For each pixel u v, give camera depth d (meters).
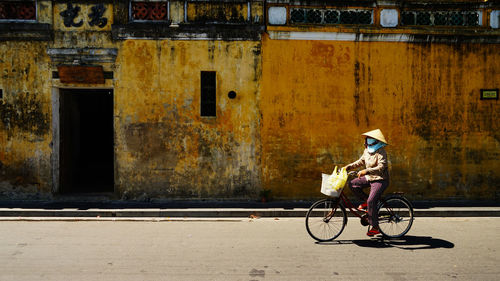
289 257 5.51
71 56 9.09
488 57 9.74
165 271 4.90
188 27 9.23
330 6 9.49
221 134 9.42
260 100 9.45
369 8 9.58
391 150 9.66
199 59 9.34
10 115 9.15
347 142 9.60
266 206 8.83
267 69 9.44
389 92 9.62
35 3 9.10
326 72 9.53
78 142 10.71
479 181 9.78
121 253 5.62
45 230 6.96
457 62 9.70
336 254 5.66
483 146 9.79
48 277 4.65
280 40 9.44
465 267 5.13
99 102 11.49
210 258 5.44
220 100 9.41
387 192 9.70
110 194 9.57
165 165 9.37
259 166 9.48
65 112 9.82
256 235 6.75
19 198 9.19
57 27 9.16
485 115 9.77
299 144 9.53
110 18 9.20
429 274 4.87
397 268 5.08
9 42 9.11
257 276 4.77
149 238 6.49
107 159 11.80
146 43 9.27
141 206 8.69
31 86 9.14
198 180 9.41
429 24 9.70
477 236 6.73
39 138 9.19
